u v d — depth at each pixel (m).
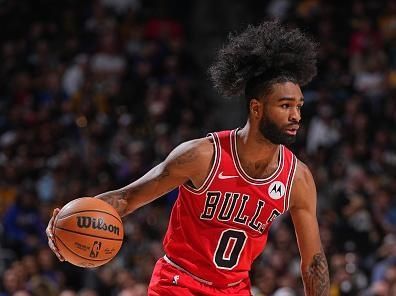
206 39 32.66
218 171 9.58
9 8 32.97
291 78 9.46
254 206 9.68
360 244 22.75
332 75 28.92
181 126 27.45
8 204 26.06
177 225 9.91
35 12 33.06
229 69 9.75
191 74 31.08
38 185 26.27
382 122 26.91
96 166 25.94
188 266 9.84
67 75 30.06
